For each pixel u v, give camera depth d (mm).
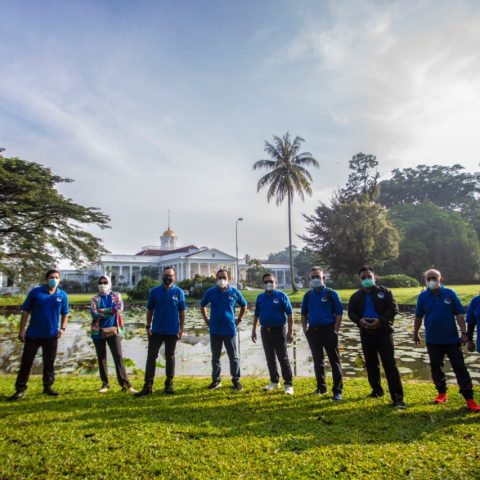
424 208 50094
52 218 26719
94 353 9734
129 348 10492
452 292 4914
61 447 3525
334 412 4473
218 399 5023
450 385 5789
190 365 8117
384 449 3451
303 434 3811
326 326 5293
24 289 26719
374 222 35875
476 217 58125
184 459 3293
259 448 3496
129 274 73500
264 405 4758
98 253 28953
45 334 5340
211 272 73938
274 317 5609
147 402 4891
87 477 3027
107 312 5570
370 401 4879
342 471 3078
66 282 61281
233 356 5695
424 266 44969
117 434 3807
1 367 8312
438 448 3455
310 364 8016
